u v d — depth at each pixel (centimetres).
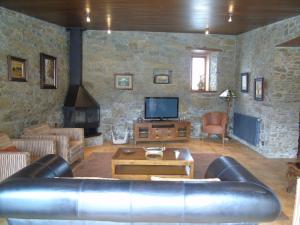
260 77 550
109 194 151
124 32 636
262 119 545
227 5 398
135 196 150
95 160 482
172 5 405
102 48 634
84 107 580
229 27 564
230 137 693
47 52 522
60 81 574
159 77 658
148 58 650
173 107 658
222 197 150
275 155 519
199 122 687
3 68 394
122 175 342
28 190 153
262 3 382
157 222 158
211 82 698
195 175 406
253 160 494
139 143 630
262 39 543
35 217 157
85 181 159
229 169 214
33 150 363
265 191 155
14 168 295
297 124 513
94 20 514
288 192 344
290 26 445
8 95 407
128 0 382
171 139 632
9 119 412
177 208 150
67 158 400
